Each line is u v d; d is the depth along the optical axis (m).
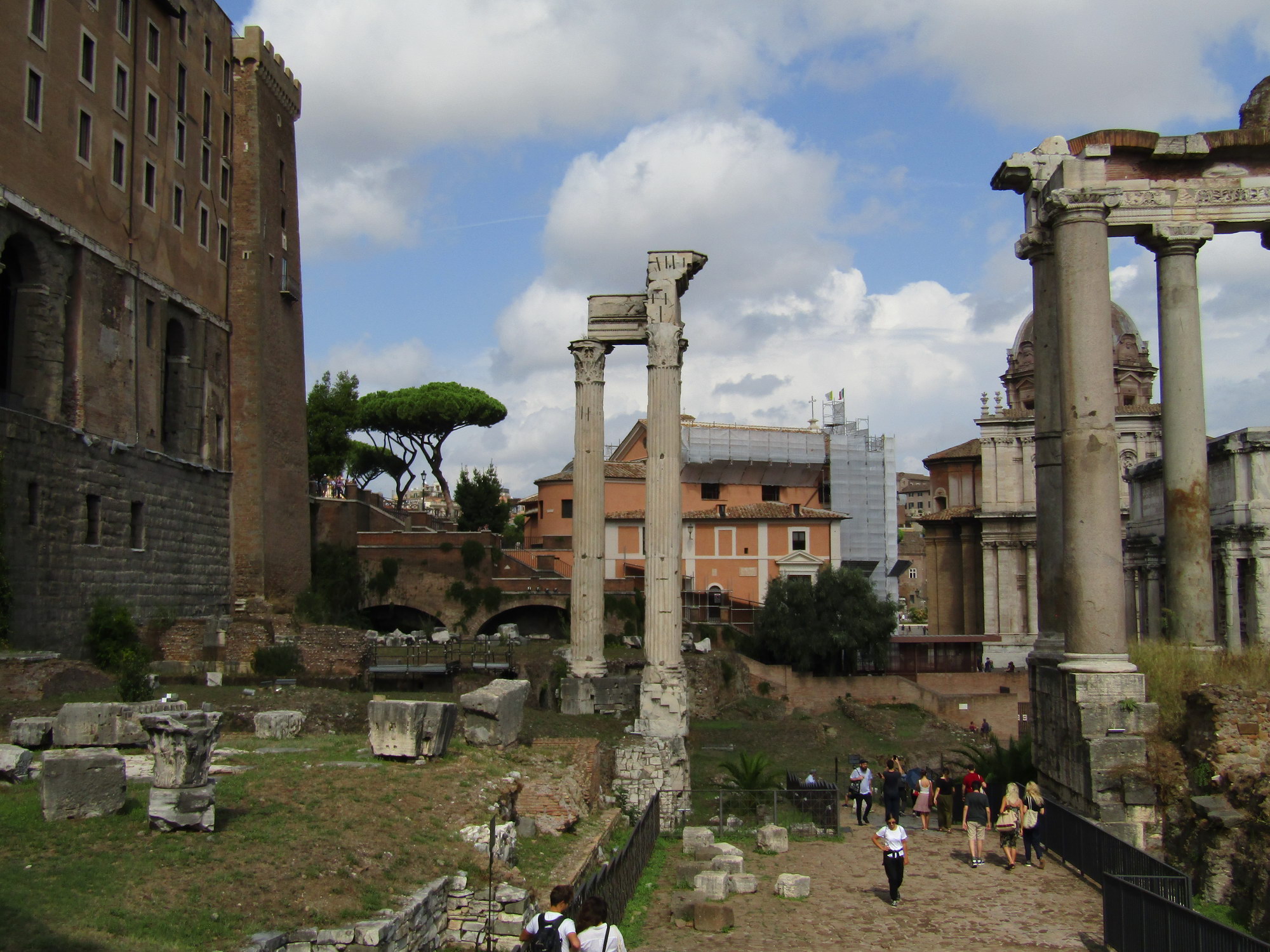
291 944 13.48
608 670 51.66
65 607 39.56
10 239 38.66
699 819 30.28
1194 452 28.36
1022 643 78.69
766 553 81.94
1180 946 15.34
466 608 67.12
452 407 108.88
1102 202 25.16
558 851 20.25
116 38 45.16
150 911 13.52
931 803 32.06
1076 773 23.48
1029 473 82.81
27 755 19.38
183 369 52.31
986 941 18.25
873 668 72.00
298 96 66.81
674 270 34.59
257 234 58.59
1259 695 20.89
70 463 40.16
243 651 45.88
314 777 20.25
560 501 87.44
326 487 87.25
